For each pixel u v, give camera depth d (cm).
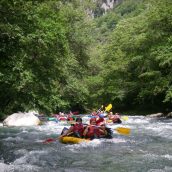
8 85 1566
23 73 1522
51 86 1878
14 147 1251
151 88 3173
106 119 2380
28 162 948
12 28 1186
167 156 1035
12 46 1261
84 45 3744
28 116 2252
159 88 2955
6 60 1334
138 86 3481
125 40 3588
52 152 1129
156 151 1134
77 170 848
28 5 1273
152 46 3072
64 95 3222
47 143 1359
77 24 3697
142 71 3303
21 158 1004
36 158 1012
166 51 2905
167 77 2977
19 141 1420
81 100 3478
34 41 1559
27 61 1662
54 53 1855
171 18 2998
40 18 1695
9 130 1855
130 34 3628
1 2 1123
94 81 4222
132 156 1041
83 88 3369
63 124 2306
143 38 3177
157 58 2875
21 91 1692
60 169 860
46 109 2042
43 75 1781
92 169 861
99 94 4084
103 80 4091
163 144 1295
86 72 3950
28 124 2200
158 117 2878
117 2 17525
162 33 3050
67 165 913
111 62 3975
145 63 3181
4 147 1248
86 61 3862
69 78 3194
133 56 3478
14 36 1205
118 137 1507
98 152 1127
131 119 2686
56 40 1888
